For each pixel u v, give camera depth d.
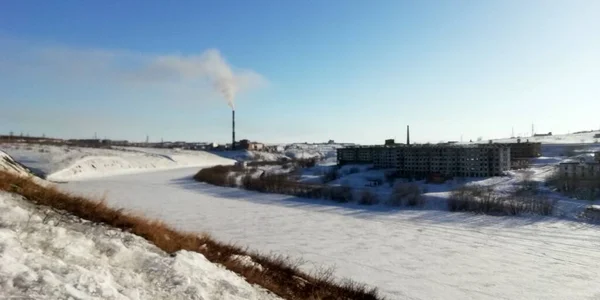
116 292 6.07
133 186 71.19
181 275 8.13
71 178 80.44
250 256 15.78
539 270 25.67
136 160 125.88
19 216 7.88
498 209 44.28
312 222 41.25
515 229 37.28
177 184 77.12
